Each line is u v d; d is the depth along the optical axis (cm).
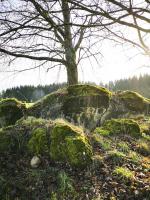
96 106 425
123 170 294
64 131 321
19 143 324
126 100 457
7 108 438
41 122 348
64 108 421
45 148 313
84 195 268
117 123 384
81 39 460
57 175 287
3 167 298
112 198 264
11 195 271
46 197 268
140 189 273
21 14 367
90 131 379
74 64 519
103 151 326
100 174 290
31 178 284
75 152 302
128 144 354
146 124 425
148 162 325
